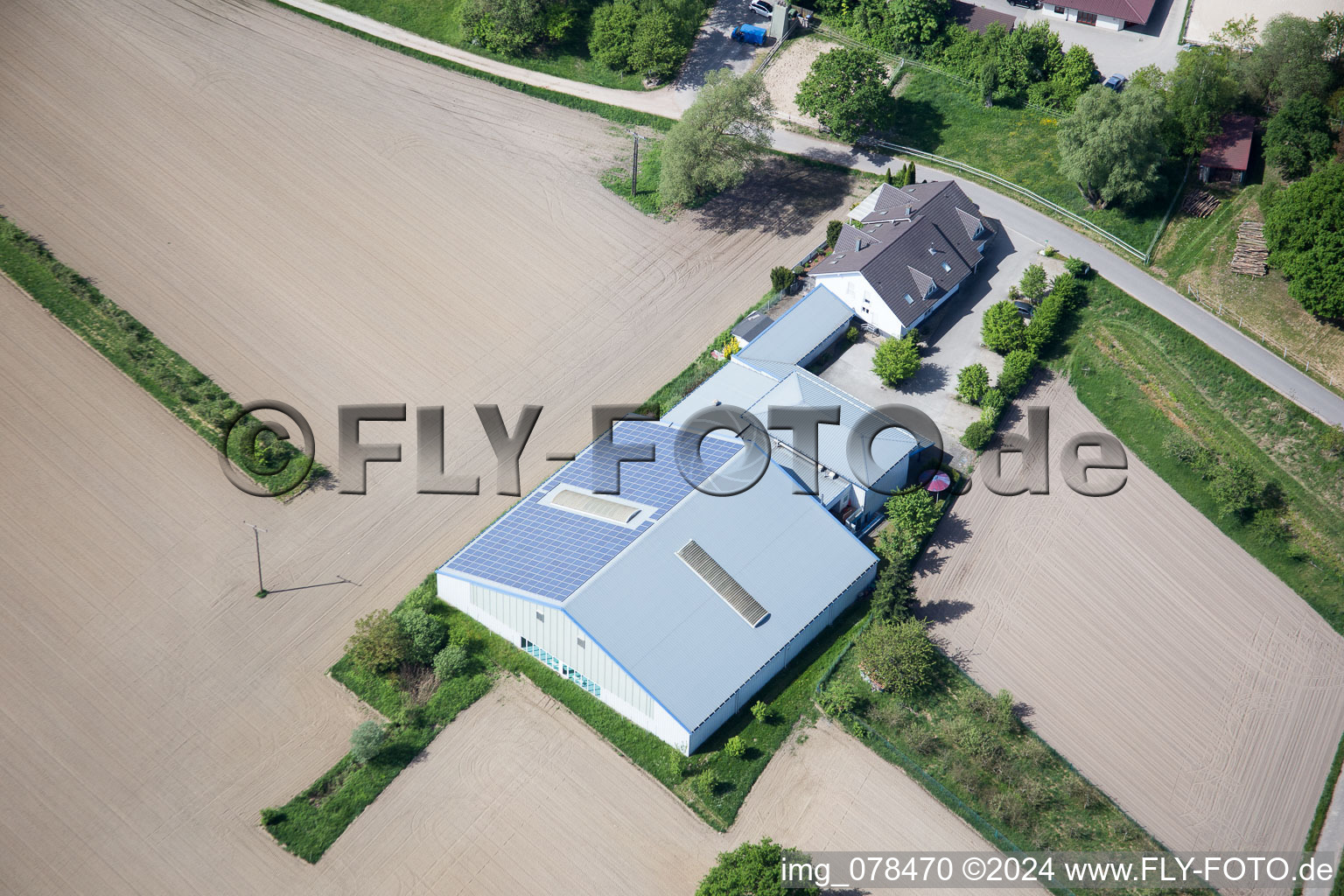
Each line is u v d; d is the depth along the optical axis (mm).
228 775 96625
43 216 139625
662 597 101688
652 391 127000
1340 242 121062
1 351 125562
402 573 110812
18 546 110188
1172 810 96312
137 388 123625
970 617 108625
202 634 105312
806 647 105562
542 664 104875
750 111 143250
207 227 140750
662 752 98750
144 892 90062
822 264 135000
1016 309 132250
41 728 98625
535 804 95500
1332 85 144500
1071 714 102125
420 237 142250
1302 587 111375
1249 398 122875
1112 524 116000
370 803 95375
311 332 131000
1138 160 137625
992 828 94688
